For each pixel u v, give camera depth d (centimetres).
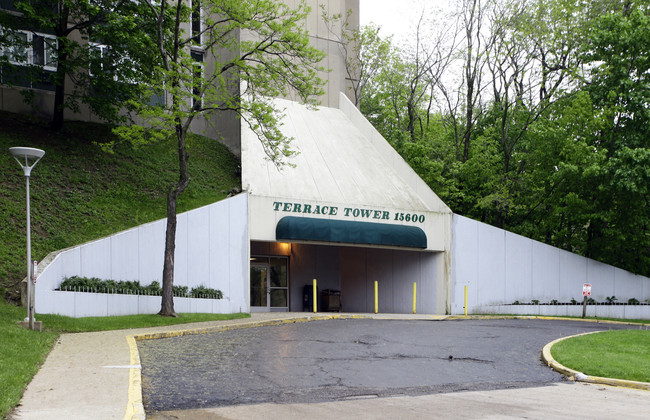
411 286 2889
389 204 2727
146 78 2511
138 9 2512
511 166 3766
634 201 3111
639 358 1227
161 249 2045
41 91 2786
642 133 3155
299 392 882
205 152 3117
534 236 3578
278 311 2869
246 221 2300
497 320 2383
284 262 2942
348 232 2466
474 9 3553
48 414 665
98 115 2789
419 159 3541
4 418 638
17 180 2211
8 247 1841
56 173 2358
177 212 2375
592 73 3284
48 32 2753
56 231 2012
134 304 1859
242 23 2106
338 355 1252
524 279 2981
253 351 1270
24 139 2491
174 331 1530
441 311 2734
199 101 2059
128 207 2334
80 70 2820
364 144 3291
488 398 870
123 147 2784
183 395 834
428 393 906
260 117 2042
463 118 4106
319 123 3347
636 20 3155
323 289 3041
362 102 4594
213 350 1269
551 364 1208
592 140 3338
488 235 2898
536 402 845
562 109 3403
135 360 1055
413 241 2633
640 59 3144
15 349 1042
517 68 3512
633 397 912
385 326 1875
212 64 3394
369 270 3136
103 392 789
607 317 3033
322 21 3766
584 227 3681
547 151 3281
